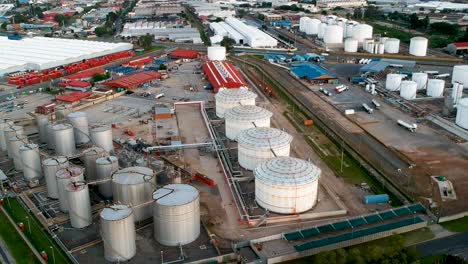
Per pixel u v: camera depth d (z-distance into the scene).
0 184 68.81
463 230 56.28
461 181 68.12
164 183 63.59
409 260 48.97
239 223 58.25
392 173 71.12
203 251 52.12
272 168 59.88
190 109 105.38
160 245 53.31
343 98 113.12
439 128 90.81
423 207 59.94
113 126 93.38
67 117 82.94
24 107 108.06
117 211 50.25
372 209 61.50
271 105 108.69
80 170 61.22
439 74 133.00
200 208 61.91
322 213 59.19
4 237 56.00
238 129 82.75
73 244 53.62
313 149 82.12
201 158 78.00
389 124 93.69
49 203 63.34
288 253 51.25
